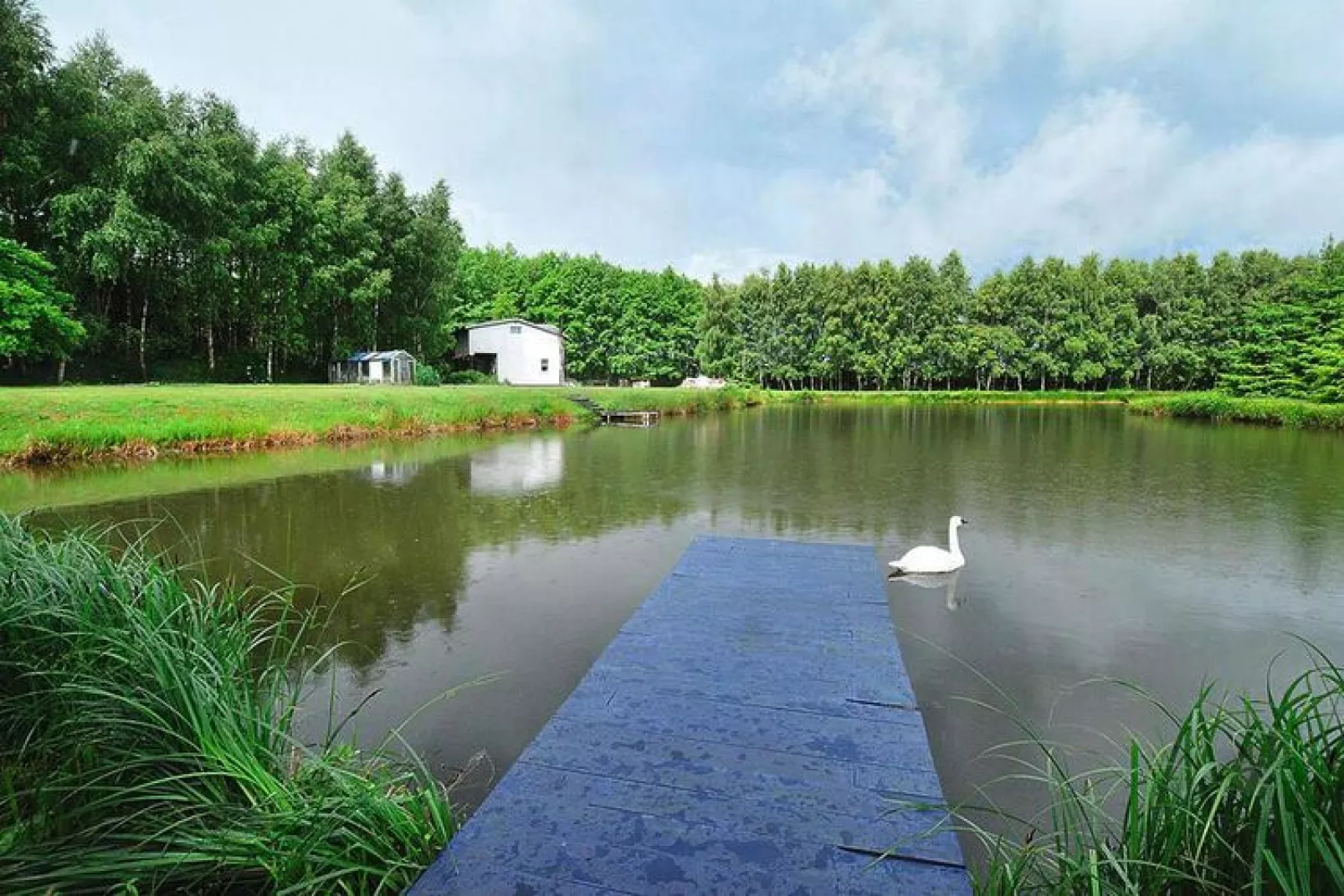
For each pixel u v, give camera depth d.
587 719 2.95
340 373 32.12
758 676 3.37
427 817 2.40
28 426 12.45
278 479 11.18
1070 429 22.84
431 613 5.36
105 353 25.17
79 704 2.67
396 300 34.19
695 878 1.99
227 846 2.09
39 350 19.88
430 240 34.62
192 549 7.12
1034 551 7.32
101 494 9.77
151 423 13.76
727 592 4.67
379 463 13.25
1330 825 1.67
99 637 2.79
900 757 2.64
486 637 4.88
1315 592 5.94
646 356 50.50
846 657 3.60
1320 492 10.81
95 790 2.35
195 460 13.09
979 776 3.25
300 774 2.54
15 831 2.24
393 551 7.15
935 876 2.01
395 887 2.08
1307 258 41.81
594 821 2.26
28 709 2.79
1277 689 4.12
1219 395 29.55
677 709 3.04
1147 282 45.72
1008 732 3.65
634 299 50.41
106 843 2.20
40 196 22.08
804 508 9.49
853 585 4.84
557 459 14.20
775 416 29.41
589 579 6.25
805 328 47.62
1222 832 1.88
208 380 27.06
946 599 5.79
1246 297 42.31
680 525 8.39
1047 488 11.18
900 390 49.22
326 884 2.10
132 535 7.53
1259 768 1.88
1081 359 45.25
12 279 18.98
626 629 4.00
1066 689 4.16
